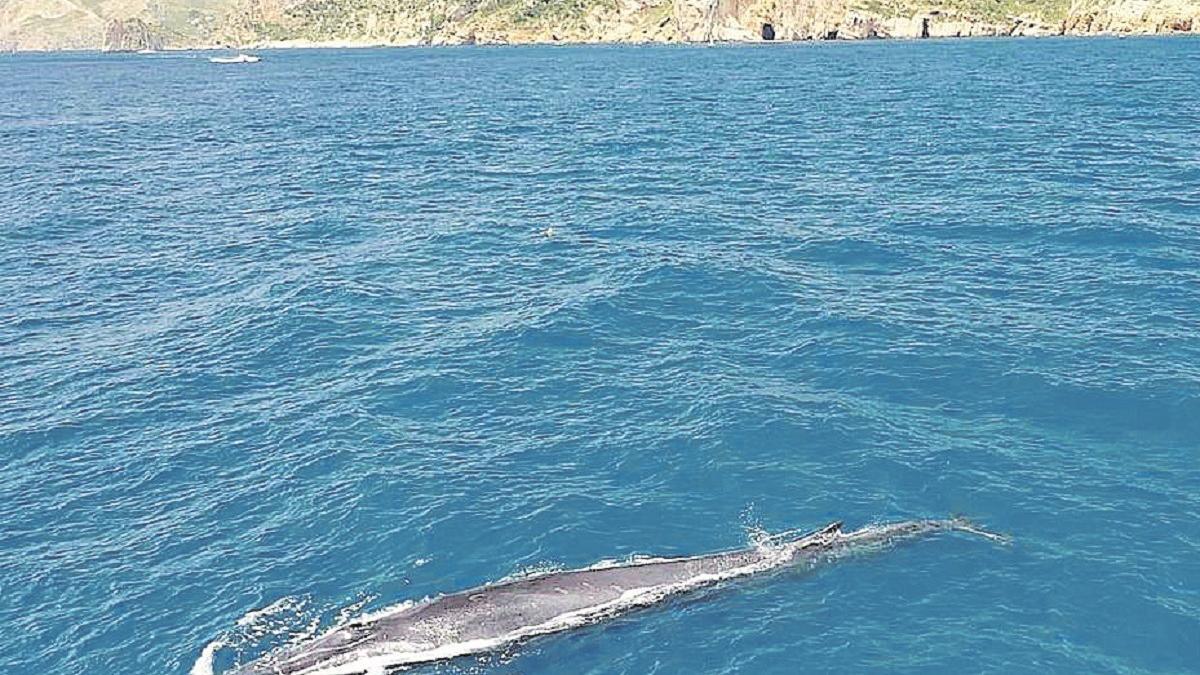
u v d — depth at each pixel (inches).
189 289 1480.1
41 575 791.1
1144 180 1966.0
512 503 863.1
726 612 719.1
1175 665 668.7
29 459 975.0
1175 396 1015.6
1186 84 3944.4
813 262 1502.2
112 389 1127.6
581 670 666.2
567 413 1027.3
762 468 909.2
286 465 943.7
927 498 859.4
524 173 2356.1
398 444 973.2
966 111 3284.9
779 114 3435.0
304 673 653.3
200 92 5615.2
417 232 1775.3
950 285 1376.7
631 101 4163.4
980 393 1045.2
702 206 1903.3
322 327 1289.4
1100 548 783.1
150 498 899.4
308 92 5398.6
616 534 818.2
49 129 3659.0
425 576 774.5
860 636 699.4
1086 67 5083.7
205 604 750.5
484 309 1342.3
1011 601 730.2
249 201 2102.6
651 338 1221.1
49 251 1720.0
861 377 1087.0
